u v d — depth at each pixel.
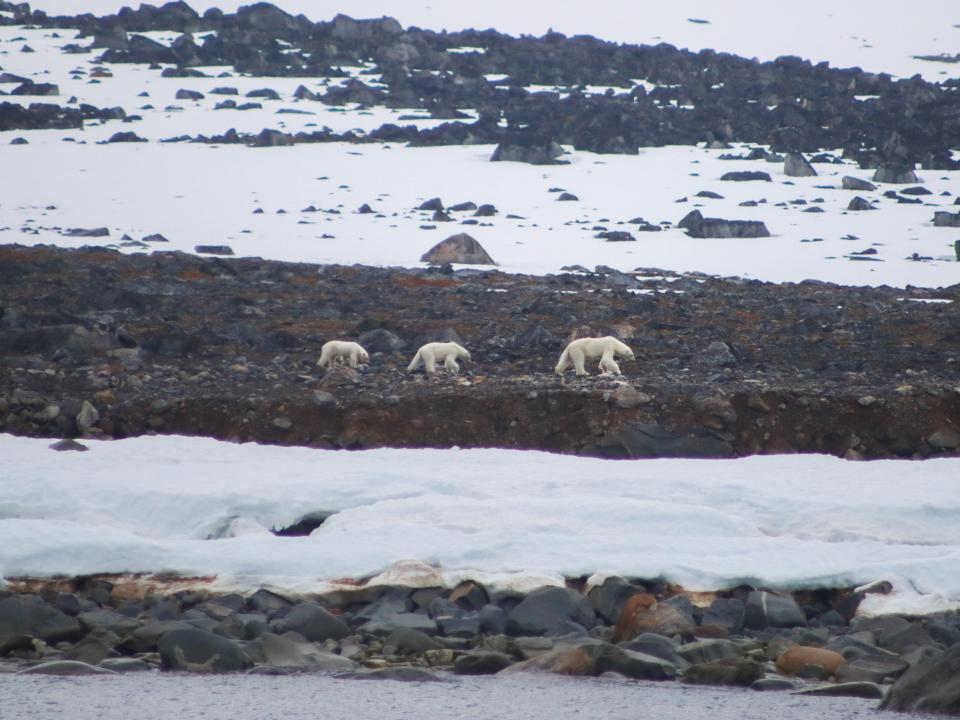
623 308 132.88
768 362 103.62
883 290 159.38
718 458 76.31
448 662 44.44
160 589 50.91
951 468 68.44
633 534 55.59
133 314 122.94
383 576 50.78
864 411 81.75
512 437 80.06
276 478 62.34
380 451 71.94
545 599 48.47
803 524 58.34
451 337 112.94
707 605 50.59
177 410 81.69
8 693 39.34
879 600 50.06
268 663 43.25
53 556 52.00
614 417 80.25
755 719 37.34
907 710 38.25
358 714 37.56
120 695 39.28
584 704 39.00
